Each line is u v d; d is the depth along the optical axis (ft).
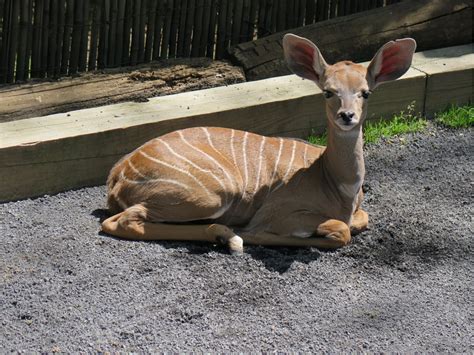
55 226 19.70
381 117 24.90
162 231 19.12
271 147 19.99
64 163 21.07
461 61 25.89
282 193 19.52
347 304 17.61
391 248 19.61
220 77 24.94
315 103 23.72
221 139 19.93
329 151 19.33
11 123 21.45
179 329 16.58
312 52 19.17
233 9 25.90
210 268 18.35
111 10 24.26
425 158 23.57
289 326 16.85
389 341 16.57
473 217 20.93
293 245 19.47
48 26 23.67
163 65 24.93
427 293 18.06
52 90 23.16
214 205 19.08
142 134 21.84
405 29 26.76
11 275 17.85
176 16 25.25
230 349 16.14
